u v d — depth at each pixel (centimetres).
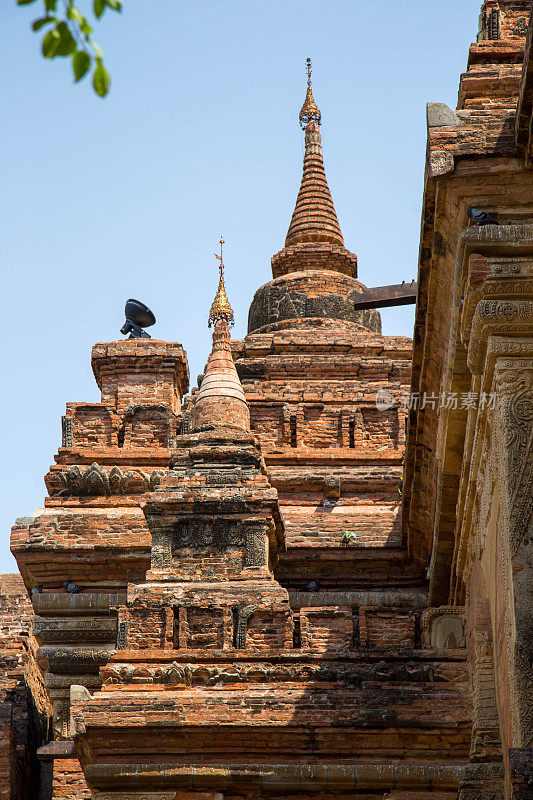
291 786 2634
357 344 4375
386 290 3341
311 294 4650
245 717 2705
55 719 3472
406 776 2630
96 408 4116
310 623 2889
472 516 2631
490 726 2442
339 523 3784
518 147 2364
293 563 3719
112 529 3678
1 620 4375
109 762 2678
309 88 5291
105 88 1170
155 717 2700
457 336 2364
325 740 2695
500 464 2166
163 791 2644
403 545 3709
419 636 2914
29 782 3597
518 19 2831
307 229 4997
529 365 2186
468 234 2236
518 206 2372
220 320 3647
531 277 2189
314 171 5131
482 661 2484
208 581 3000
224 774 2636
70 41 1150
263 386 4212
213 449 3222
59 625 3516
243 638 2898
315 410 4116
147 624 2911
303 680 2784
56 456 3962
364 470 3938
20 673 3712
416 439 2995
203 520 3078
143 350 4212
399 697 2734
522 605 2062
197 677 2791
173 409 4188
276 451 3956
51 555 3634
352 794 2641
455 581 2989
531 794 1938
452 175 2362
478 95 2494
